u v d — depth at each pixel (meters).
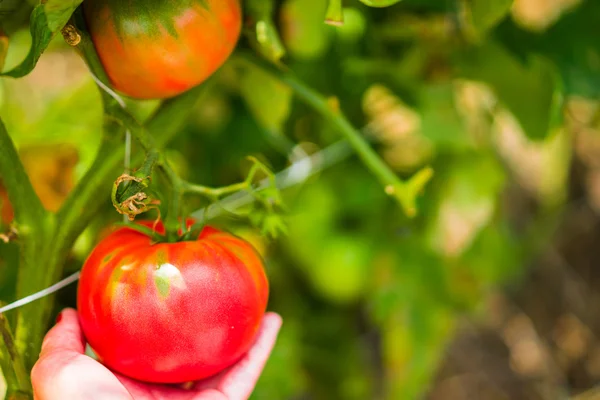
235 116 0.88
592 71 0.79
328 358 1.03
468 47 0.77
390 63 0.82
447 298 0.93
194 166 0.88
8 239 0.59
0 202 0.69
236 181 0.92
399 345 0.91
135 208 0.55
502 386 1.38
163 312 0.55
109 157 0.59
